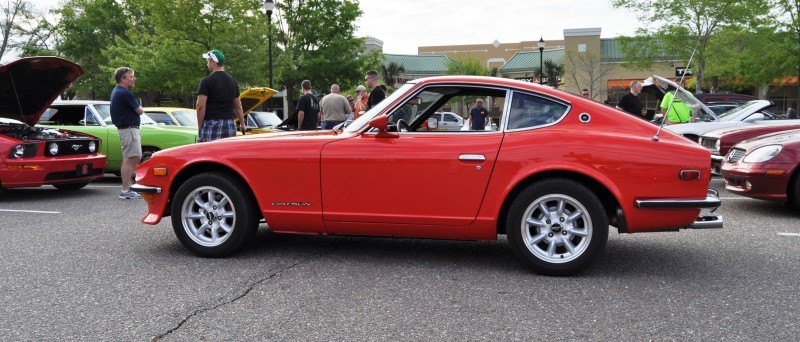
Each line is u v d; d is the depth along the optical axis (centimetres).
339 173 461
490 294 398
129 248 531
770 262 479
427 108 468
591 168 427
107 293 400
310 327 338
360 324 343
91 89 4556
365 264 475
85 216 703
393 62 6034
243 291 404
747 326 339
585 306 374
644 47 2981
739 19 2589
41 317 355
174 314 360
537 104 452
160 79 2677
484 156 438
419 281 428
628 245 543
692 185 425
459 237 455
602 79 4272
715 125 1076
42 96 884
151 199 506
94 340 320
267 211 476
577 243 445
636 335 326
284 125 1270
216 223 495
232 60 2555
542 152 432
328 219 467
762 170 686
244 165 477
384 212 457
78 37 4462
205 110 728
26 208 767
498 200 438
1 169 798
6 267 468
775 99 4156
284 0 3375
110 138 1048
